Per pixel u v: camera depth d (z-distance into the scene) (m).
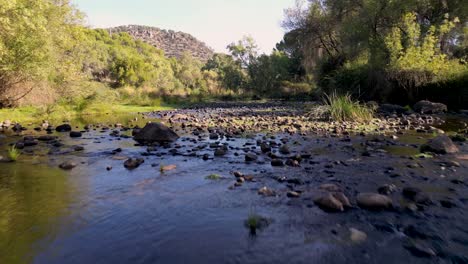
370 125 10.73
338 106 12.45
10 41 13.05
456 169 5.08
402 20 17.64
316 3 27.44
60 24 18.30
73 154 6.78
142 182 4.71
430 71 16.42
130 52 78.62
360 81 19.17
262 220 3.29
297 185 4.40
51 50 15.28
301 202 3.76
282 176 4.81
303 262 2.54
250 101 33.66
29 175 5.14
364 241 2.82
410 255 2.60
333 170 5.13
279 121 12.61
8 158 6.32
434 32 17.41
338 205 3.51
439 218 3.26
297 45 30.44
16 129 10.77
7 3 11.70
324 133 9.24
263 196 4.00
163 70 71.94
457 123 11.09
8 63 13.09
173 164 5.75
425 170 5.04
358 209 3.53
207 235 3.02
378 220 3.24
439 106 14.91
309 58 29.58
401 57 16.44
